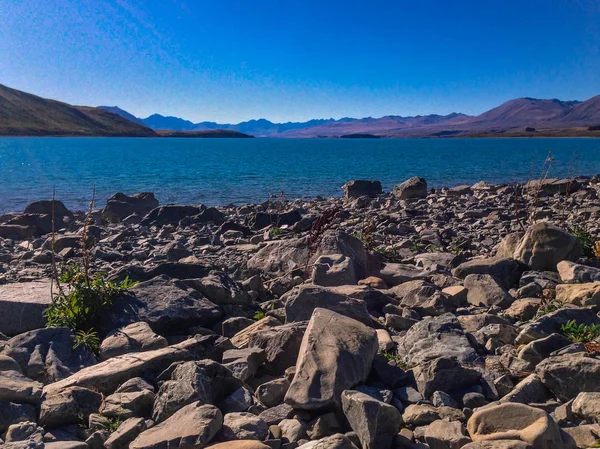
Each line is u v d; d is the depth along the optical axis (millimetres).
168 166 20875
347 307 2371
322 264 3084
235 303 2725
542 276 2998
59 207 7156
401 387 1746
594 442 1318
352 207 8562
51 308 2285
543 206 7410
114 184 13523
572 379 1615
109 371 1789
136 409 1624
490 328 2156
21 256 4418
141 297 2436
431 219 6473
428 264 3691
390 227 5566
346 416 1476
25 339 1992
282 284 3088
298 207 8617
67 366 1923
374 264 3541
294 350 1967
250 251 4535
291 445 1422
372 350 1794
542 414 1308
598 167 20250
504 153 35594
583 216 6184
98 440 1462
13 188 12344
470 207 7910
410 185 9547
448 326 2115
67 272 2689
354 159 28062
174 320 2365
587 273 2891
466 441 1319
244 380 1823
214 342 2078
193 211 6945
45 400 1604
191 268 2984
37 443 1354
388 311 2643
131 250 4773
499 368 1841
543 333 2006
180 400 1553
